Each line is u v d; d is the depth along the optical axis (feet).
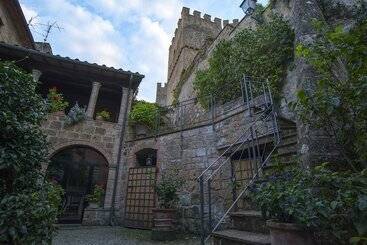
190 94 45.32
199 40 69.72
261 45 25.22
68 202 31.99
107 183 31.24
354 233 8.36
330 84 10.50
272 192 9.56
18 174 12.35
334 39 10.29
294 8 19.70
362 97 9.07
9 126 11.80
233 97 27.58
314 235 8.79
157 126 34.42
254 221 12.74
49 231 10.29
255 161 15.99
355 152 10.45
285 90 21.74
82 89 40.11
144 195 28.14
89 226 28.09
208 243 18.21
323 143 11.92
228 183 21.89
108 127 33.91
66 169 33.12
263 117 19.27
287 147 15.96
